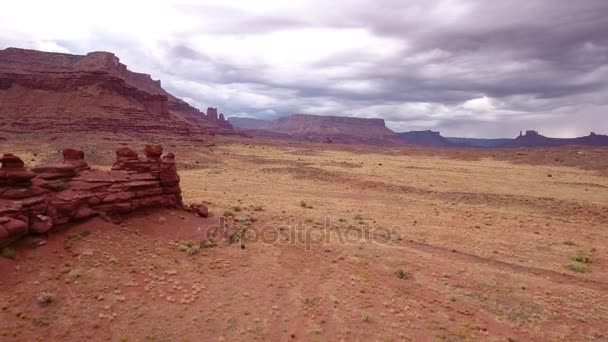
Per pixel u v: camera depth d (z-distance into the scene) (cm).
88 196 2258
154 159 2858
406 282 2234
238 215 3481
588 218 4322
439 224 3834
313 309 1817
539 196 5644
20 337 1366
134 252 2133
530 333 1709
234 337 1541
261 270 2225
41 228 1912
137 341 1447
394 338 1606
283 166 9356
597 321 1855
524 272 2530
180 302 1761
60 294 1630
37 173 2183
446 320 1789
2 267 1652
